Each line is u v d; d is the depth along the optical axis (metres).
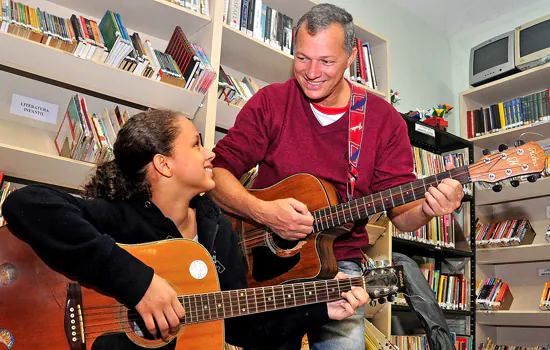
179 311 1.25
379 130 1.96
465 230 4.14
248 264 1.86
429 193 1.69
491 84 4.35
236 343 1.64
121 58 2.26
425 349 3.51
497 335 4.20
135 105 2.65
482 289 4.07
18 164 2.07
